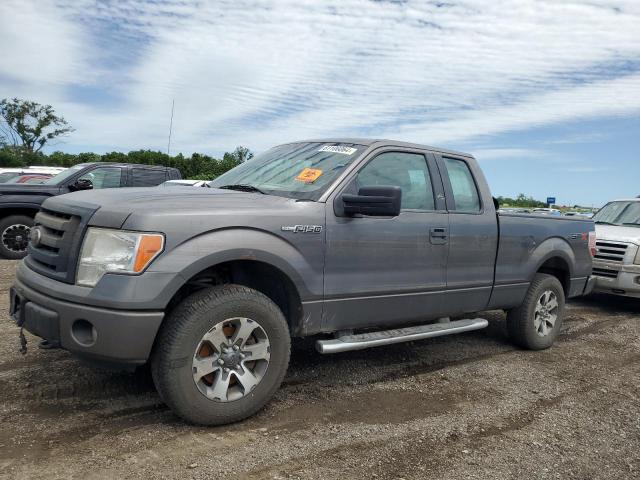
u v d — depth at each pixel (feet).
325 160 14.32
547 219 19.04
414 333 14.85
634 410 13.60
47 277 11.06
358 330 17.25
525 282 18.03
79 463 9.56
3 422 10.98
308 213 12.48
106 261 10.34
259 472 9.63
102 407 11.91
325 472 9.75
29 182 37.35
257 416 11.99
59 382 13.14
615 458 10.97
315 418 12.07
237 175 15.52
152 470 9.46
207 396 10.94
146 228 10.34
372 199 12.36
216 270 12.38
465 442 11.30
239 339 11.32
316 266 12.55
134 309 10.10
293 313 12.64
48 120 204.23
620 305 28.43
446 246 15.31
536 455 10.91
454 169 16.48
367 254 13.47
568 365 17.25
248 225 11.49
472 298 16.33
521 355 18.13
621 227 28.94
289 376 14.74
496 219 16.97
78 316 10.23
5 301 21.89
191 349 10.66
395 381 14.80
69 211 11.23
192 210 11.03
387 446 10.91
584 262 20.68
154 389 12.97
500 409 13.21
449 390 14.35
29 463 9.48
